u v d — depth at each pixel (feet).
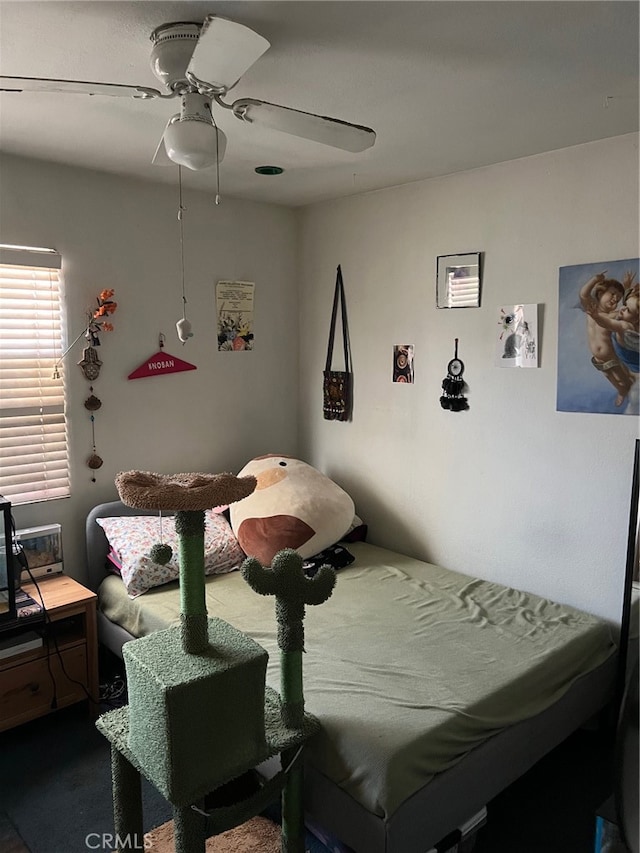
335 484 11.00
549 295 8.47
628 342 7.76
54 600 8.39
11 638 8.04
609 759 7.93
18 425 9.05
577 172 8.09
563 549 8.63
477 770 5.99
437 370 9.92
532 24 4.99
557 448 8.57
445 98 6.53
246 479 5.82
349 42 5.29
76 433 9.60
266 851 6.42
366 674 6.67
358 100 6.57
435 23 4.98
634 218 7.63
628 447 7.88
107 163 9.04
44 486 9.37
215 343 11.09
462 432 9.68
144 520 9.77
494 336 9.12
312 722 5.85
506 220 8.86
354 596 8.76
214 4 4.67
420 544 10.46
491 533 9.43
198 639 5.48
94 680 8.68
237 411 11.54
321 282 11.69
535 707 6.70
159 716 5.07
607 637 7.99
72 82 4.86
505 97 6.50
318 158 8.70
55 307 9.24
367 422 11.14
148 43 5.32
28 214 8.86
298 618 5.68
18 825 6.79
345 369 11.43
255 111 5.34
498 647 7.30
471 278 9.31
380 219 10.53
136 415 10.23
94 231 9.50
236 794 6.41
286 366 12.21
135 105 6.80
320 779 5.83
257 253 11.50
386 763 5.32
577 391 8.28
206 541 9.62
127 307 9.96
